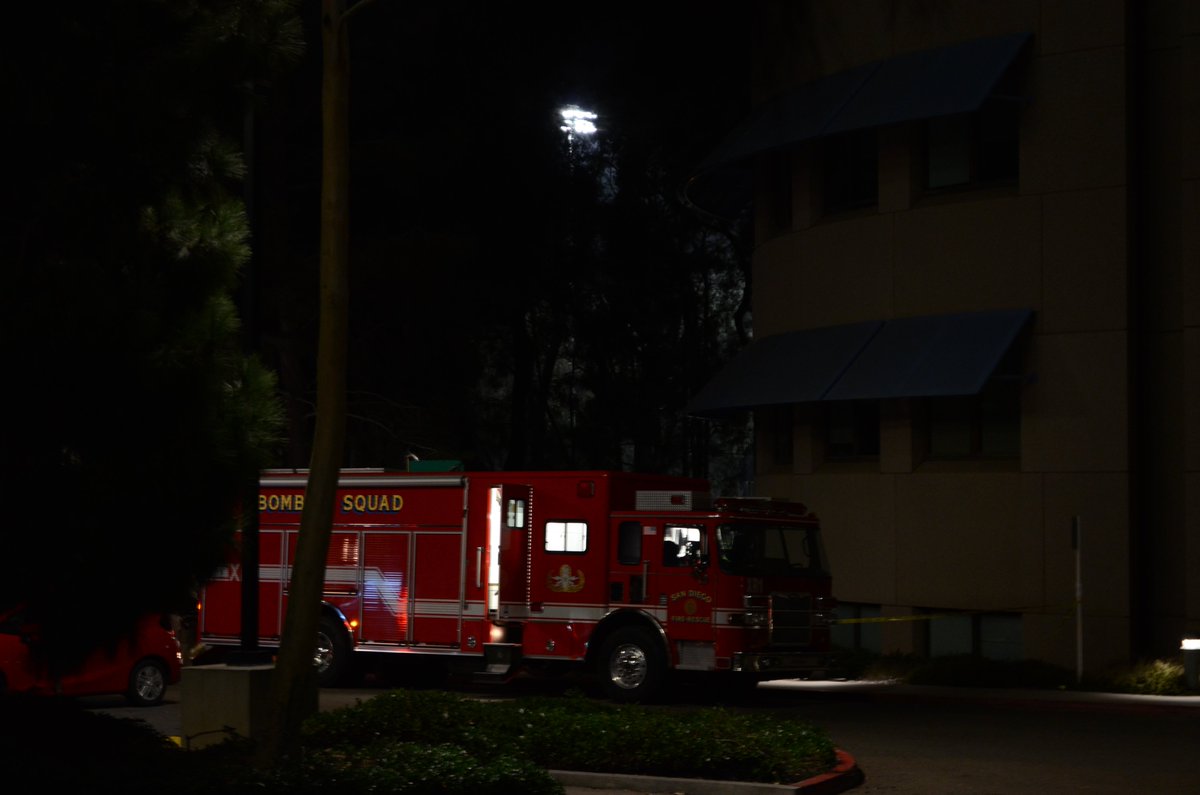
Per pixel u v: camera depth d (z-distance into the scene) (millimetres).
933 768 13961
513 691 22781
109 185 11867
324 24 12148
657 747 12766
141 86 11805
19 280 11438
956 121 24938
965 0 24500
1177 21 22953
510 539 21250
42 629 11906
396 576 22219
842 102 25203
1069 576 22938
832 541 25984
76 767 10609
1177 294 22766
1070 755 14836
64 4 11766
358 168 34344
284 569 23016
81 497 11508
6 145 11594
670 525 20234
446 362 39000
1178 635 22422
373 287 33719
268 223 32125
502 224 41969
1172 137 22953
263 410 12719
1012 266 23750
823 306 26344
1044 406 23359
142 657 19953
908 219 24969
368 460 36562
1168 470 22703
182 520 11961
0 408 11453
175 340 11953
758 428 28703
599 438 50312
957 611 24062
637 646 20266
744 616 19734
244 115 12828
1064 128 23391
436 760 10953
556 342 48312
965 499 24016
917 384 23297
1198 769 13805
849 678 24062
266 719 11742
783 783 12141
